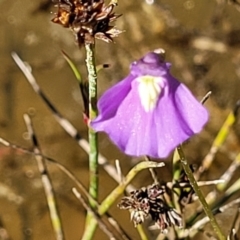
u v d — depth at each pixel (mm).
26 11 483
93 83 317
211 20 464
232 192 344
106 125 301
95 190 333
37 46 473
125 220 405
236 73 450
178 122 300
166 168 394
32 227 424
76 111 452
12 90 458
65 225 416
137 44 459
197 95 444
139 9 464
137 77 303
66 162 434
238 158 356
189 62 454
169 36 458
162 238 342
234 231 327
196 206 362
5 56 469
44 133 444
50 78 461
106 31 303
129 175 326
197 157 422
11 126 449
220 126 433
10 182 434
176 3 473
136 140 301
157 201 316
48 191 347
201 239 379
